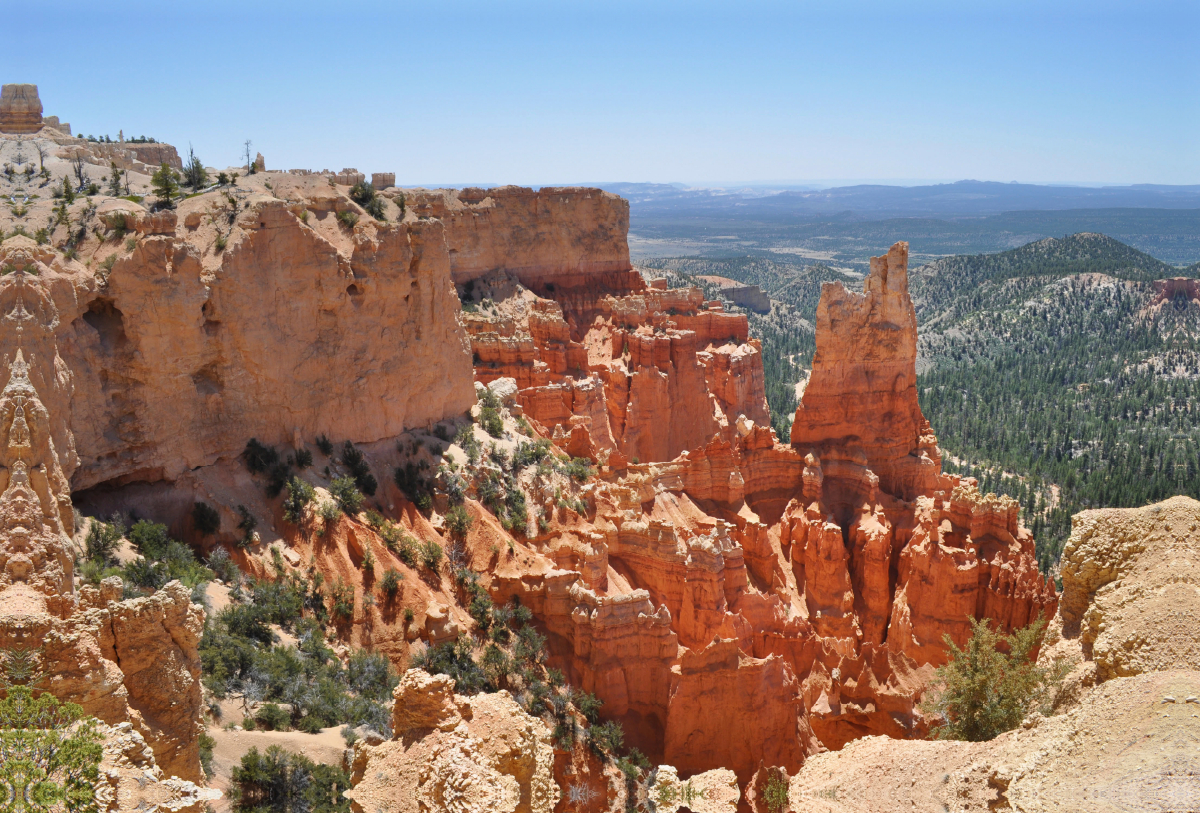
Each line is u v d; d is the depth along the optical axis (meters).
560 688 47.25
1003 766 26.11
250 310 49.09
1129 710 24.31
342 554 48.56
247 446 49.75
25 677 24.92
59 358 39.44
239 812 31.39
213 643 38.97
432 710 27.92
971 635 60.56
